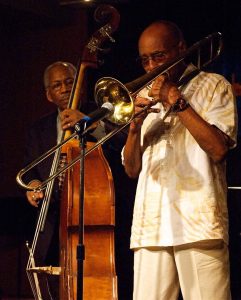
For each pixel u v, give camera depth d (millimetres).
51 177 3861
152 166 3828
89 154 4875
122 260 6969
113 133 3861
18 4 8164
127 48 8008
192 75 3912
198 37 7645
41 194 5520
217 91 3781
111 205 4777
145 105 3756
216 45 6816
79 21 8656
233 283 7270
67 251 4680
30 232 7043
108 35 5176
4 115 9094
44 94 8883
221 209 3674
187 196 3664
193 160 3703
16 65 9055
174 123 3814
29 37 9000
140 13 7969
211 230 3588
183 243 3625
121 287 7004
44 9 8461
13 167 8992
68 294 4625
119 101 3738
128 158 4023
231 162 7184
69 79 5926
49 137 5906
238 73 7367
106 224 4750
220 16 7516
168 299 3777
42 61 8906
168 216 3693
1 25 8914
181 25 7738
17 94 9047
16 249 8789
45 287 5676
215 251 3621
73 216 4723
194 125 3561
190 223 3631
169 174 3744
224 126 3646
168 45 3908
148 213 3781
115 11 5129
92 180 4812
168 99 3619
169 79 3762
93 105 5812
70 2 8438
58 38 8805
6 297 8719
